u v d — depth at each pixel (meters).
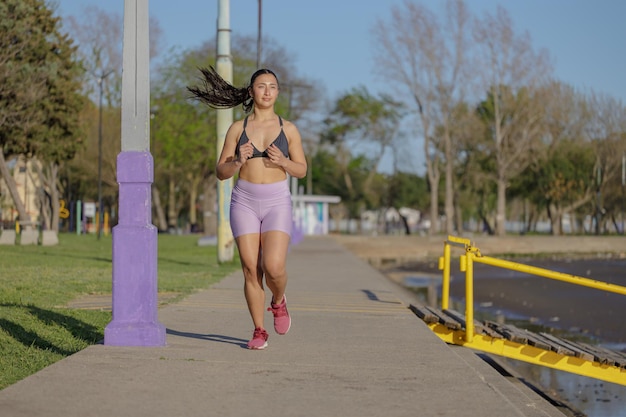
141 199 7.93
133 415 5.52
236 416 5.58
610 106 78.94
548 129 75.81
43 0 33.78
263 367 7.31
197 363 7.34
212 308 12.10
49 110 36.62
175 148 58.31
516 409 5.98
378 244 58.47
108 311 11.33
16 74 31.28
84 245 39.59
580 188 79.44
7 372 6.99
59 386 6.28
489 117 80.38
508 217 142.50
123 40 7.93
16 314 10.27
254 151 7.75
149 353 7.68
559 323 20.84
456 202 89.12
